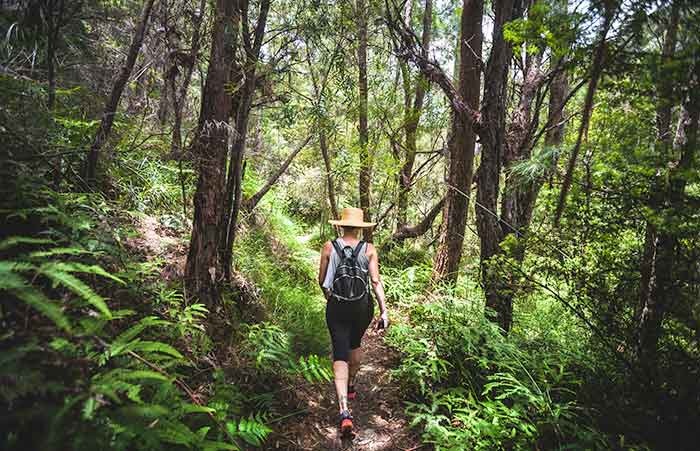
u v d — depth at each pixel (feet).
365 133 27.30
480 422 10.73
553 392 12.68
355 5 17.30
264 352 11.98
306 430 11.40
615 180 11.21
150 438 5.61
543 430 10.83
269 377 12.19
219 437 7.89
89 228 9.73
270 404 11.15
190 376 9.88
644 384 11.07
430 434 11.16
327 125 17.72
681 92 9.11
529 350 14.57
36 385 5.09
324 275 12.23
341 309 11.77
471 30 18.47
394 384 14.23
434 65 15.43
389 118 29.25
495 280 14.24
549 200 12.78
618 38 9.04
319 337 15.90
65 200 10.28
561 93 21.40
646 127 11.02
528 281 13.66
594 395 12.30
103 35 20.57
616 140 11.07
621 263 12.01
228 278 14.71
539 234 13.28
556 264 12.76
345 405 10.85
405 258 29.94
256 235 21.57
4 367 5.05
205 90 12.63
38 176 9.79
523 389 11.27
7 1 13.79
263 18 13.99
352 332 12.12
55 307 5.62
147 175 17.29
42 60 14.58
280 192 31.14
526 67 18.69
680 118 10.34
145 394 7.45
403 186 31.12
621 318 12.03
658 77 8.93
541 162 12.80
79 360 5.88
